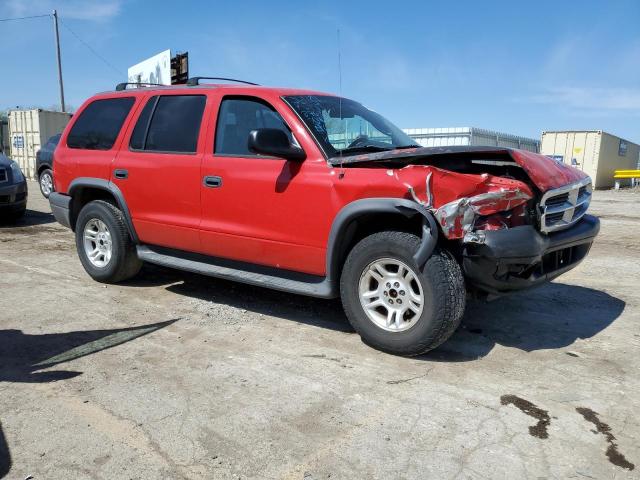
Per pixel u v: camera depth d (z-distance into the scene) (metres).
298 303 4.89
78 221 5.57
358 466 2.46
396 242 3.51
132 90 5.36
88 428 2.75
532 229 3.45
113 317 4.46
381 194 3.53
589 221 4.21
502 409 2.98
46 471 2.41
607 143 26.83
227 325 4.30
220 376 3.37
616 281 5.88
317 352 3.77
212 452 2.56
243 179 4.22
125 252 5.27
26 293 5.11
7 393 3.11
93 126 5.58
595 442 2.67
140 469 2.43
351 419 2.87
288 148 3.84
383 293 3.68
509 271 3.45
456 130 25.41
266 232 4.14
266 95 4.28
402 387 3.24
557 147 26.81
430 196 3.34
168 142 4.84
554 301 5.05
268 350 3.80
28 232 8.75
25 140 20.17
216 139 4.51
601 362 3.65
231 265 4.57
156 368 3.47
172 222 4.75
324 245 3.85
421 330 3.47
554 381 3.34
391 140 4.56
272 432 2.73
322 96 4.57
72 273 5.94
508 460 2.51
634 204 16.19
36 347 3.80
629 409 3.00
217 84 4.85
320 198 3.81
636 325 4.40
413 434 2.72
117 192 5.15
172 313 4.58
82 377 3.33
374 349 3.83
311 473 2.41
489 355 3.74
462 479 2.38
